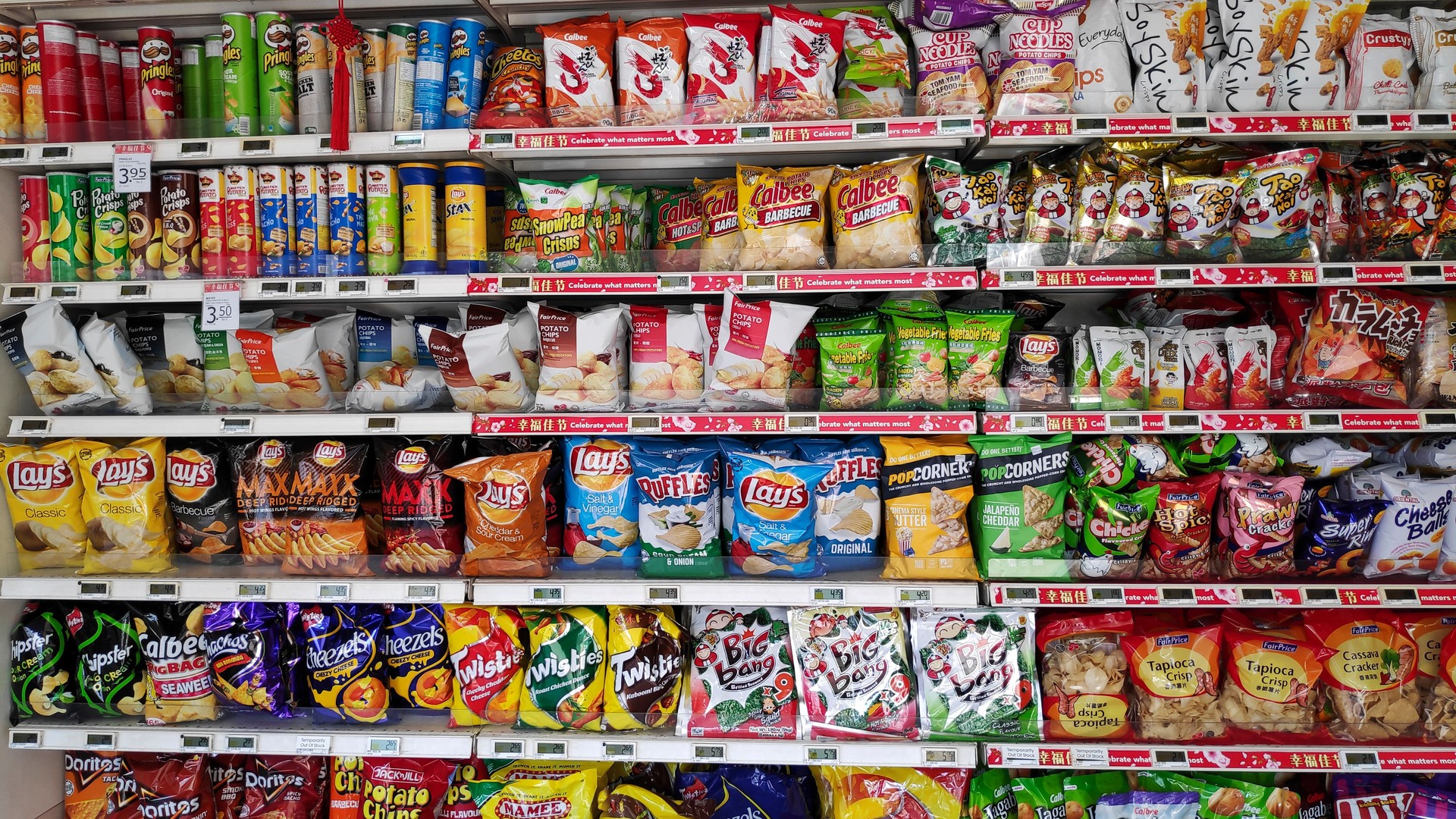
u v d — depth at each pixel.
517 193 2.65
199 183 2.55
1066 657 2.52
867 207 2.46
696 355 2.57
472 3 2.65
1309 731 2.46
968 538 2.51
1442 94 2.36
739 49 2.50
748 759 2.48
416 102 2.49
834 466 2.58
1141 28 2.43
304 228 2.53
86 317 2.79
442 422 2.54
